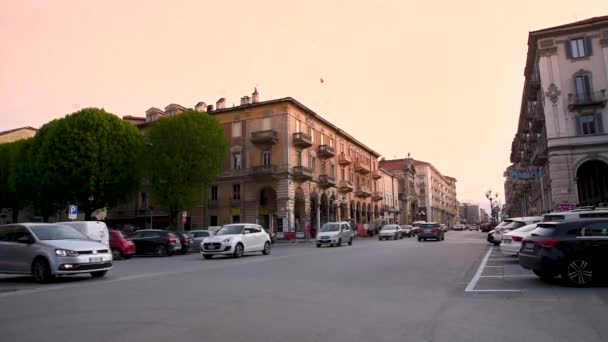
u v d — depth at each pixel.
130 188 43.09
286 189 48.06
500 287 10.60
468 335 6.12
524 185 63.50
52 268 12.45
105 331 6.55
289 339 6.02
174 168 40.22
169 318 7.39
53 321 7.29
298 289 10.56
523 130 57.62
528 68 45.88
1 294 10.45
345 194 64.06
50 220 56.69
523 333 6.18
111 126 41.25
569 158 37.88
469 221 189.62
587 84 38.16
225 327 6.73
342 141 64.81
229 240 22.30
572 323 6.72
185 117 41.62
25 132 62.81
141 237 27.53
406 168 106.62
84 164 39.38
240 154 51.31
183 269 16.38
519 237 16.88
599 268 10.21
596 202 38.56
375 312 7.76
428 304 8.48
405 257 19.88
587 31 38.59
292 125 50.19
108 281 12.84
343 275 13.35
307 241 47.72
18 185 43.78
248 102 53.50
